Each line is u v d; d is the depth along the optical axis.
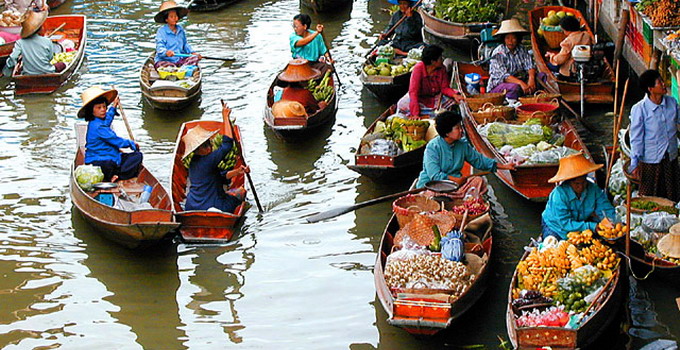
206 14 22.08
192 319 9.45
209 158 10.98
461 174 10.74
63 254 10.84
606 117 14.19
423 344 8.72
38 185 12.77
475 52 17.89
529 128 12.00
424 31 19.08
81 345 9.00
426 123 12.37
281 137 13.62
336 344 8.87
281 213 11.70
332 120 14.95
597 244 8.83
